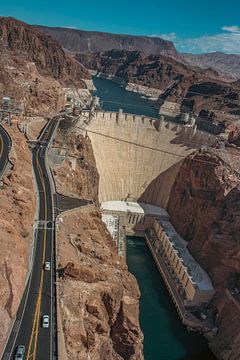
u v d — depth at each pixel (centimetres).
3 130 15375
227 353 12431
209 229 16438
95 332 8700
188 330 13438
